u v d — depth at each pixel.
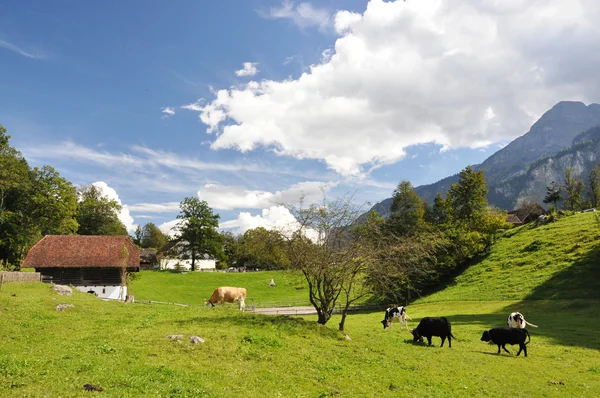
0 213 71.00
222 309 29.45
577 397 13.89
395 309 31.88
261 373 13.41
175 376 11.77
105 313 25.66
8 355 12.67
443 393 13.27
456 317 42.28
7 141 74.00
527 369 17.77
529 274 58.53
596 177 112.88
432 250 27.64
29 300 26.78
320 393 12.07
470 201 81.62
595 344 24.80
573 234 68.19
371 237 24.78
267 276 97.94
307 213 24.55
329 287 24.58
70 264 56.69
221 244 115.75
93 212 108.19
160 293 80.75
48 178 81.25
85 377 10.71
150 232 186.62
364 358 16.98
